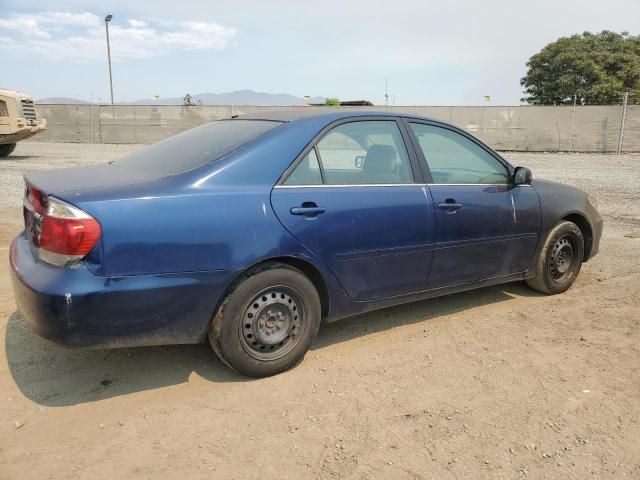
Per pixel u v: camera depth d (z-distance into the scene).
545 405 3.18
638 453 2.73
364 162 3.84
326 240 3.52
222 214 3.16
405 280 3.99
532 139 26.67
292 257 3.40
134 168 3.62
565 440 2.84
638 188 12.55
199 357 3.79
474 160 4.47
